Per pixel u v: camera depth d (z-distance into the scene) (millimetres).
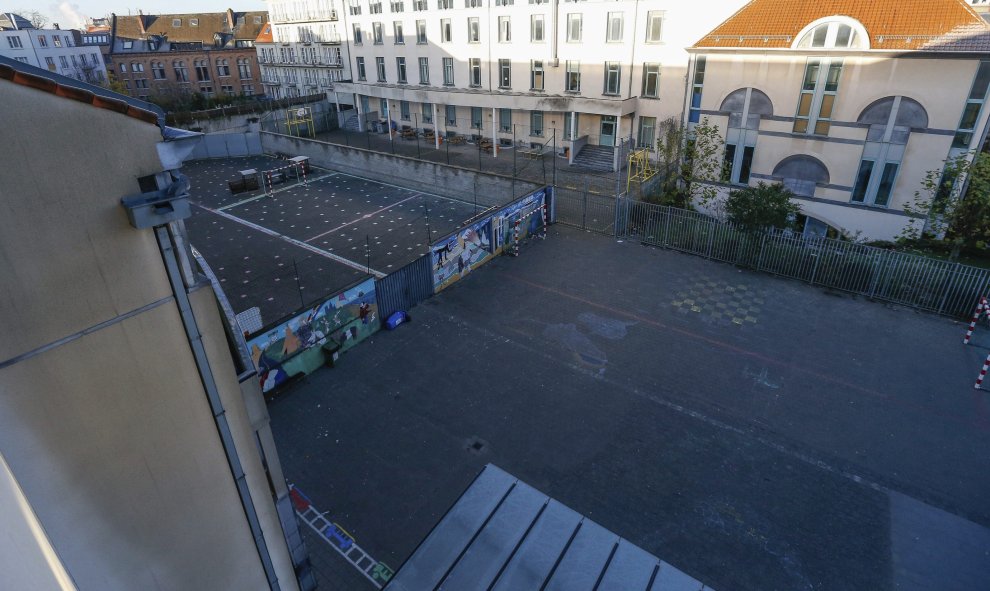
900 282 19234
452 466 13148
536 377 16109
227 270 23109
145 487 5191
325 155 37000
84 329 4434
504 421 14484
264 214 29391
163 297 4871
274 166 38438
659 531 11523
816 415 14492
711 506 12062
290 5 52750
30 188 3906
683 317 18953
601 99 32375
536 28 34688
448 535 7613
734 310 19312
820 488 12445
